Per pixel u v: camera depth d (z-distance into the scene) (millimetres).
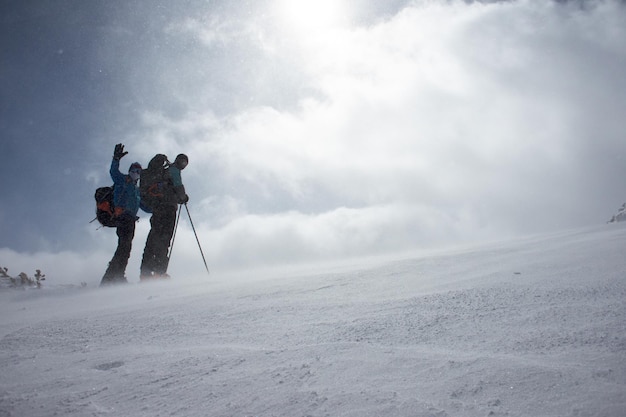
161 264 7277
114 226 6938
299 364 1464
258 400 1205
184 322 2426
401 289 2854
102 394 1361
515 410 1015
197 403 1229
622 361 1212
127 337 2178
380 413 1062
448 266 3820
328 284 3422
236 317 2438
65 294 5910
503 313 1866
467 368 1277
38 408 1283
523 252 4316
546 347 1386
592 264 2928
